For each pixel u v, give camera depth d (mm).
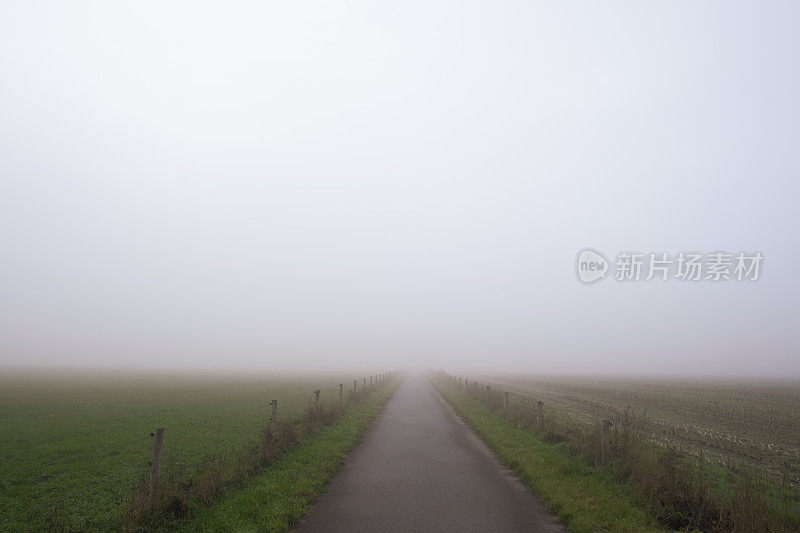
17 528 8688
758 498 8430
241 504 9016
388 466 12672
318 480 10844
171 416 24047
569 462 12469
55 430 19750
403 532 7715
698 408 33156
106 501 10242
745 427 24062
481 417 22734
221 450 15133
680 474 9852
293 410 26281
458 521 8258
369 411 25422
